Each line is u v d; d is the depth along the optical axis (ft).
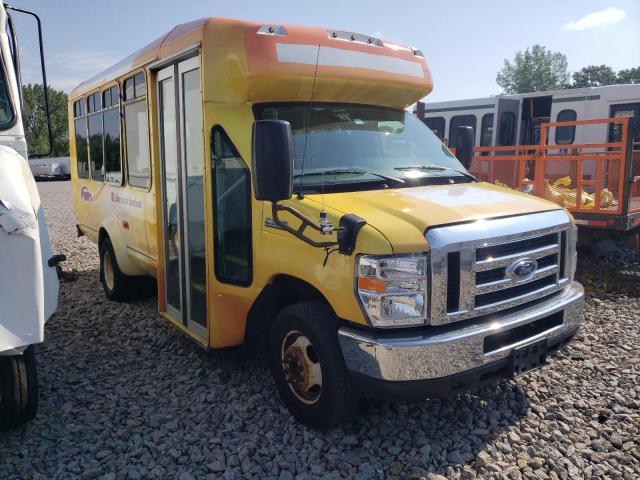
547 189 27.91
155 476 11.57
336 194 13.12
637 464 11.99
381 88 16.06
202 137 14.93
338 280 11.60
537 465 11.86
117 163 21.90
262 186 11.24
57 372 16.78
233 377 15.93
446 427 13.26
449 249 11.25
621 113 44.42
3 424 12.96
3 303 10.91
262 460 12.10
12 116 13.82
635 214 26.12
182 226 16.76
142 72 18.56
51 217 56.70
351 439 12.58
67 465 12.01
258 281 13.83
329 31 15.24
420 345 11.00
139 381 15.99
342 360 12.09
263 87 14.12
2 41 13.66
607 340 18.83
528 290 12.88
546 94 48.34
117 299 23.97
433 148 16.74
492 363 11.84
